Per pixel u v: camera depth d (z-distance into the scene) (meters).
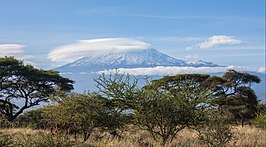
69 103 12.62
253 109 36.12
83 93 12.91
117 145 11.48
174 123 12.87
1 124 17.25
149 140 13.48
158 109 12.67
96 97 12.95
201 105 12.89
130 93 12.77
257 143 14.35
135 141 12.82
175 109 12.64
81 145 10.96
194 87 13.13
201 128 13.26
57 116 12.70
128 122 13.30
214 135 12.46
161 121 12.86
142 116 12.88
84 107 12.66
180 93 12.81
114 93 12.90
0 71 35.09
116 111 13.12
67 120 12.59
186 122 12.85
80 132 13.16
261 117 23.36
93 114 12.63
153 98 12.73
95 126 12.89
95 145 11.35
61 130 12.72
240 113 33.59
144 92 12.83
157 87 13.13
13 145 8.78
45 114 13.20
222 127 12.55
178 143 13.27
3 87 36.44
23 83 36.78
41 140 9.55
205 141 12.90
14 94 37.38
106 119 12.80
